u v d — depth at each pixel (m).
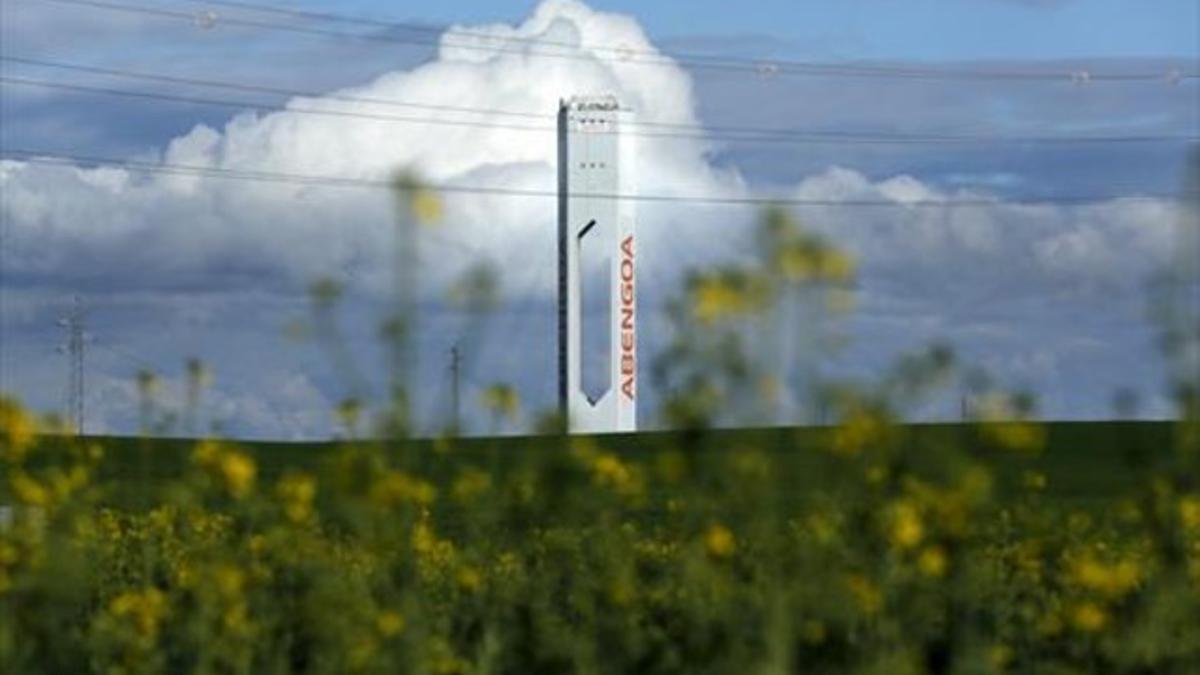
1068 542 23.16
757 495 15.31
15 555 20.17
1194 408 14.94
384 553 18.70
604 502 21.05
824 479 15.82
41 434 21.28
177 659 19.78
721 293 14.05
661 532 25.92
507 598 22.12
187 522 24.34
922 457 16.33
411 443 16.34
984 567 20.73
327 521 23.31
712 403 14.25
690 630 19.70
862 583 17.09
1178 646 18.97
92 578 23.27
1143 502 17.78
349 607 18.98
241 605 19.16
